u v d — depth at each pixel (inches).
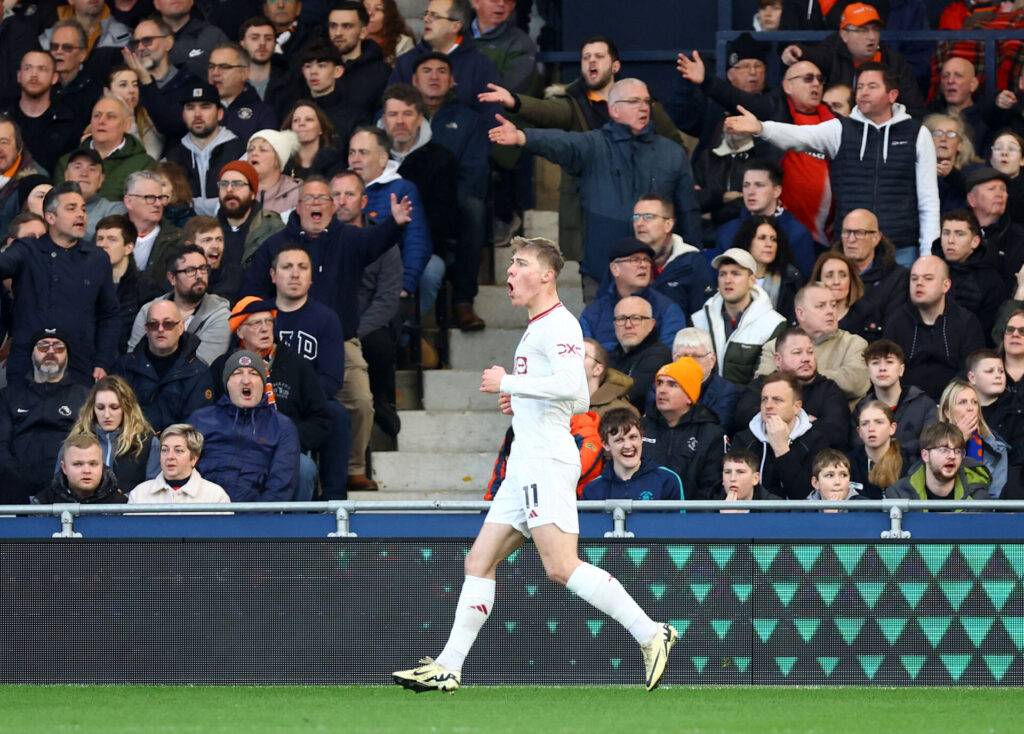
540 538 754.2
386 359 1309.1
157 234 1343.5
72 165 1369.3
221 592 896.3
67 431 1154.0
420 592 888.3
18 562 905.5
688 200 1374.3
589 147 1363.2
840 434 1101.7
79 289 1222.9
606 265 1370.6
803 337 1118.4
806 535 897.5
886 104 1326.3
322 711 757.9
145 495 1040.2
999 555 866.8
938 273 1192.2
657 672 762.2
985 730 683.4
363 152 1353.3
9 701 812.0
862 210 1246.9
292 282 1207.6
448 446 1336.1
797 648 873.5
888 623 869.8
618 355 1217.4
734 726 692.7
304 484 1136.2
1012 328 1133.7
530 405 756.0
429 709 765.9
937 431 1004.6
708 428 1094.4
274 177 1375.5
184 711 759.1
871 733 671.1
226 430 1092.5
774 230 1270.9
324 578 892.6
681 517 906.7
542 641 882.1
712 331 1222.9
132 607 900.0
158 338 1175.6
